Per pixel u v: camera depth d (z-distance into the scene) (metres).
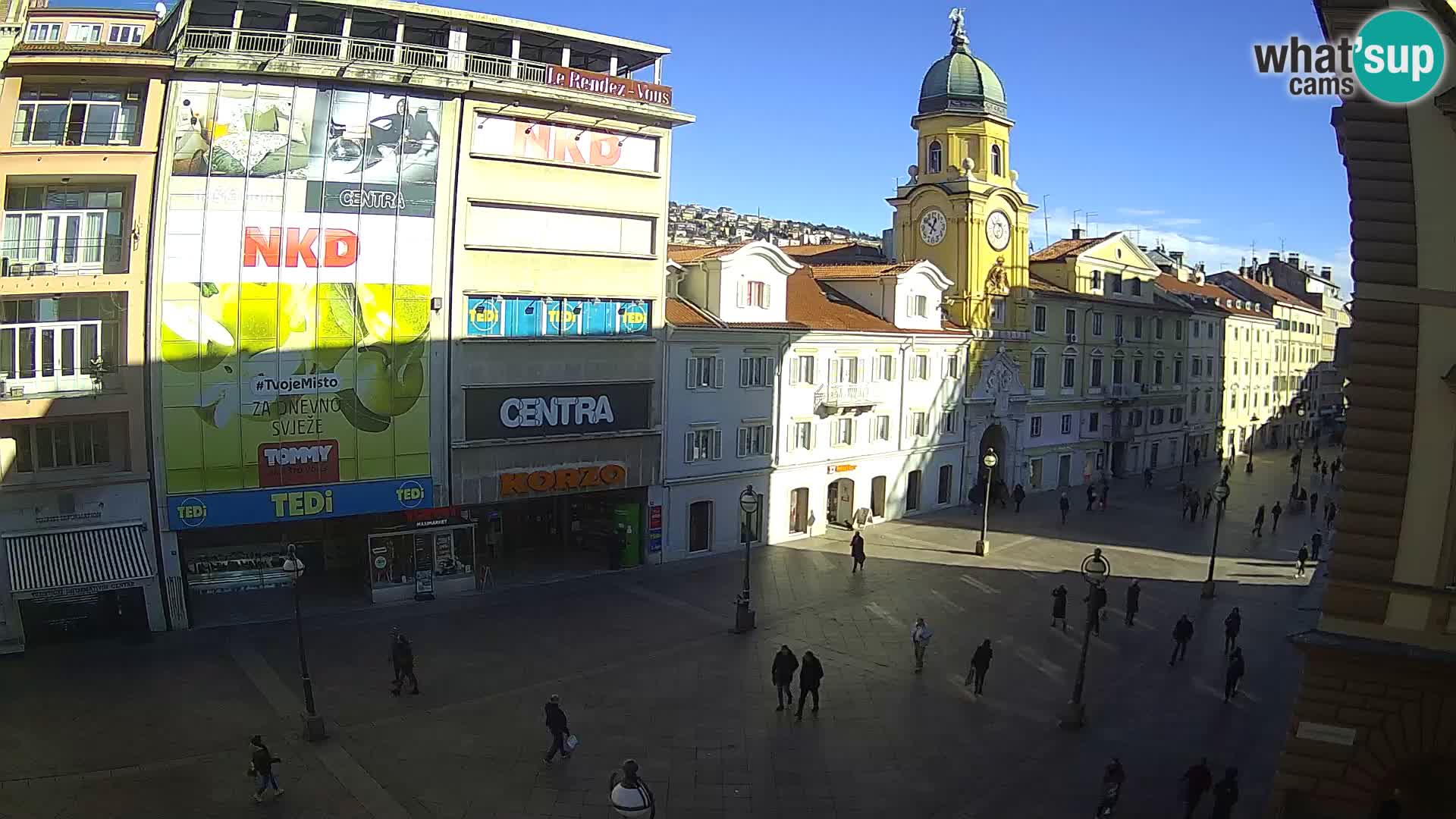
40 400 29.91
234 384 32.28
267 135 32.50
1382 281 16.47
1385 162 16.48
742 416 45.16
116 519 31.12
